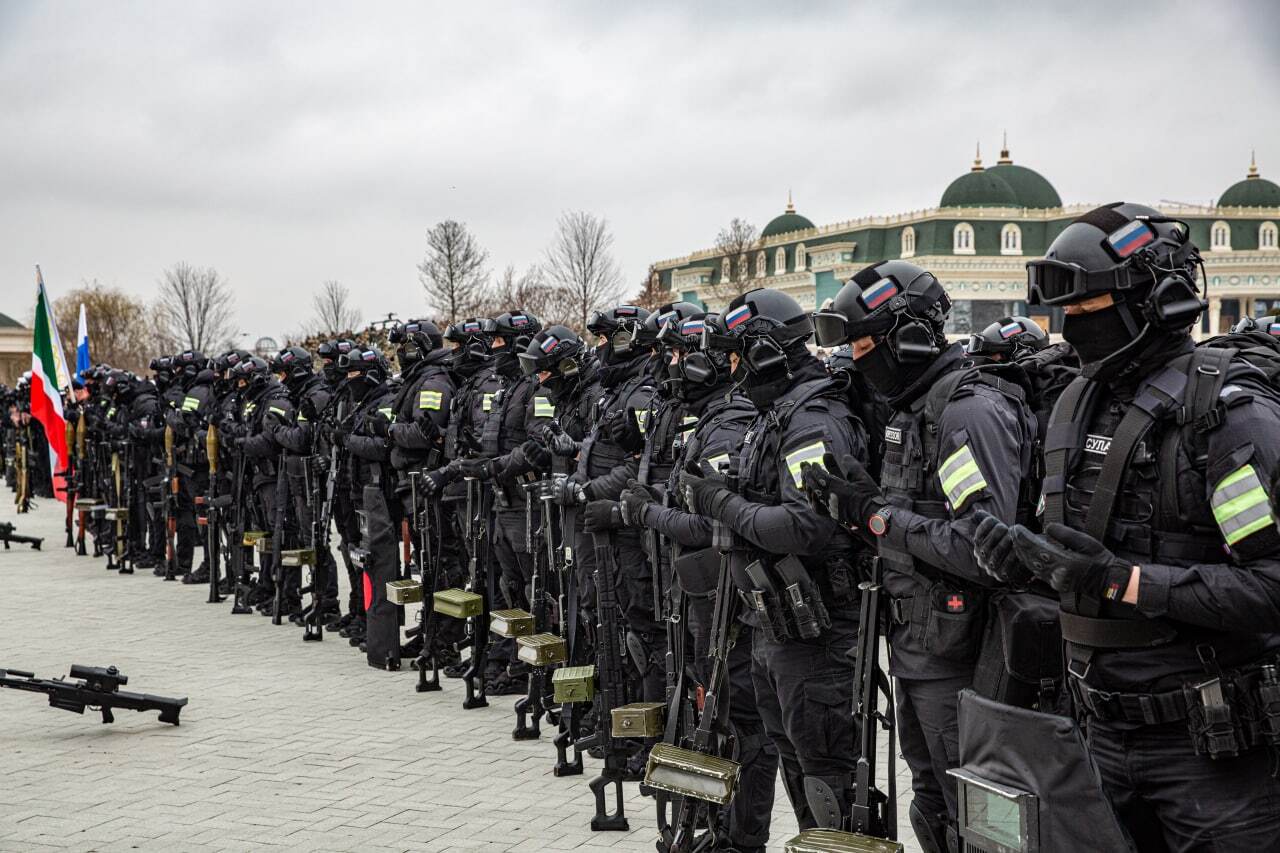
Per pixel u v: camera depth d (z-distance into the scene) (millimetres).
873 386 3990
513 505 8328
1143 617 2885
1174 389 2900
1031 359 3775
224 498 13148
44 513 25172
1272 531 2688
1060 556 2814
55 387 18969
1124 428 2951
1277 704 2795
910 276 3787
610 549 6043
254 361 13133
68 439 21516
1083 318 3014
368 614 9828
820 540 4277
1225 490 2760
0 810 6383
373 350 10258
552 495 7078
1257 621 2689
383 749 7445
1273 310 9008
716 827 4965
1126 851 2770
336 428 10625
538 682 7582
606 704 5957
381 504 9672
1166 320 2902
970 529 3377
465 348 9570
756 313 4617
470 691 8461
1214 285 64188
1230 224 66812
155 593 13883
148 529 16266
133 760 7285
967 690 3125
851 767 4422
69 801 6520
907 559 3691
